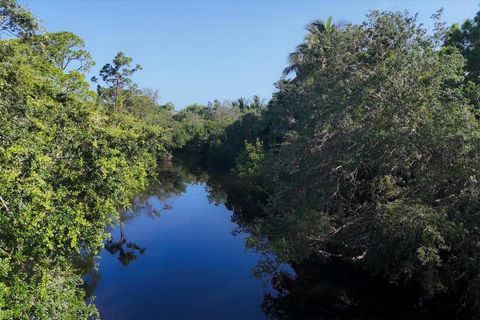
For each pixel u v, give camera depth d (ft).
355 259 52.03
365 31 54.34
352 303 48.44
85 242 31.45
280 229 55.57
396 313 45.55
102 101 132.26
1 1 56.49
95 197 32.35
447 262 45.29
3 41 44.98
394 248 46.24
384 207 45.88
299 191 60.18
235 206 104.88
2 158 25.91
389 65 48.26
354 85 52.31
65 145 34.32
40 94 45.93
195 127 226.38
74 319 30.55
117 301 51.11
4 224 25.34
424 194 44.75
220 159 188.75
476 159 39.65
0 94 35.04
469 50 65.98
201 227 85.81
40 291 26.58
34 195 25.45
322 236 50.98
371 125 47.73
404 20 49.70
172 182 148.66
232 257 66.85
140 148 56.29
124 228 85.51
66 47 73.10
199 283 56.34
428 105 44.68
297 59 117.08
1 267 24.14
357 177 58.34
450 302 45.34
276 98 130.52
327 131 59.41
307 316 46.09
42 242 26.40
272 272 56.34
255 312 47.42
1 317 23.32
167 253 69.46
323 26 109.09
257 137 143.84
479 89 46.44
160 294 53.06
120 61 149.69
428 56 46.91
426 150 44.16
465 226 41.34
